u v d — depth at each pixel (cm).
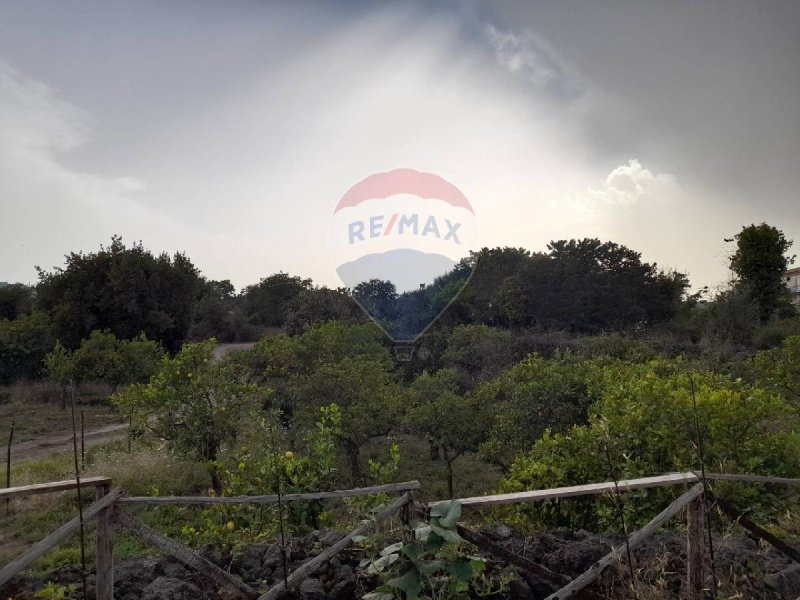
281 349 1183
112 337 1728
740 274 2147
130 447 970
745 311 1848
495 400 934
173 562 333
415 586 214
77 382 1698
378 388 928
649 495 398
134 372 1683
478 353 1502
